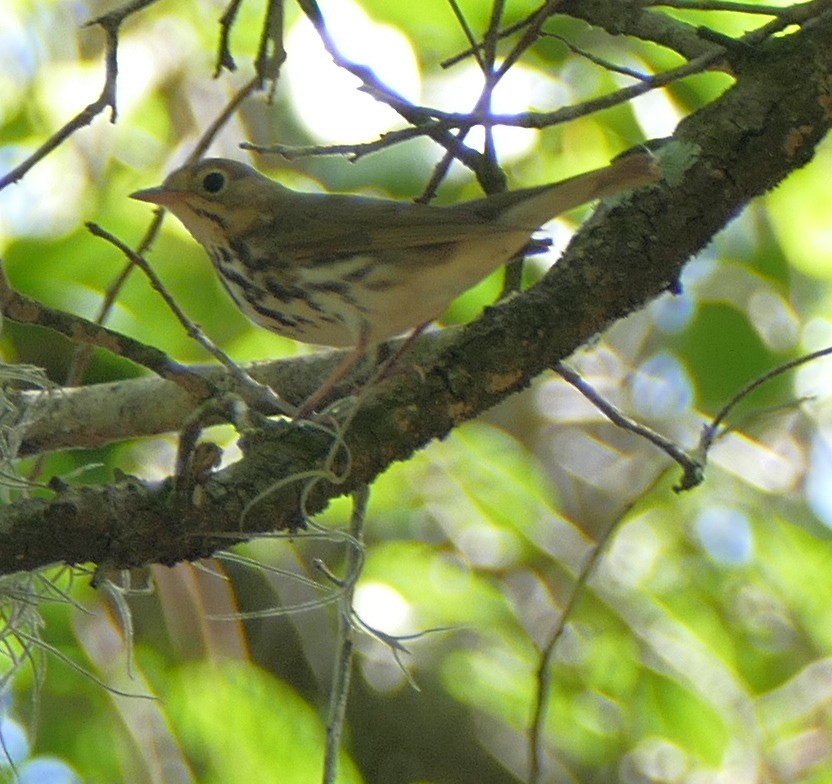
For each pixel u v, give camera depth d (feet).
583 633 41.42
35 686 23.99
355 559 23.99
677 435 47.39
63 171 36.22
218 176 28.68
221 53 25.12
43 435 29.27
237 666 33.71
